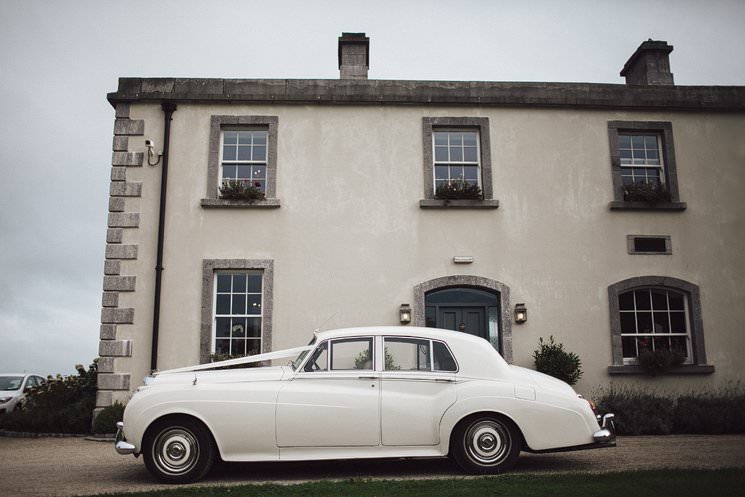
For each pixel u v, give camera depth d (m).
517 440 6.79
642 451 8.48
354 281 11.88
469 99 12.52
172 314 11.55
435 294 12.01
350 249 11.99
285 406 6.71
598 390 11.66
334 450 6.71
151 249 11.80
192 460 6.67
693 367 11.73
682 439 9.70
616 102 12.72
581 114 12.76
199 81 12.35
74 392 12.57
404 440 6.73
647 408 10.45
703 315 12.12
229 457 6.64
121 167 12.08
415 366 6.99
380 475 7.02
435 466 7.54
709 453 8.22
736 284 12.30
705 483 5.97
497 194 12.32
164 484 6.58
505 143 12.54
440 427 6.74
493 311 11.98
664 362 11.56
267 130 12.51
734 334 12.09
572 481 6.18
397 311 11.80
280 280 11.80
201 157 12.18
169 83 12.32
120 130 12.20
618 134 12.81
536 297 11.97
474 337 7.27
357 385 6.86
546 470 7.08
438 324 11.91
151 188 12.02
